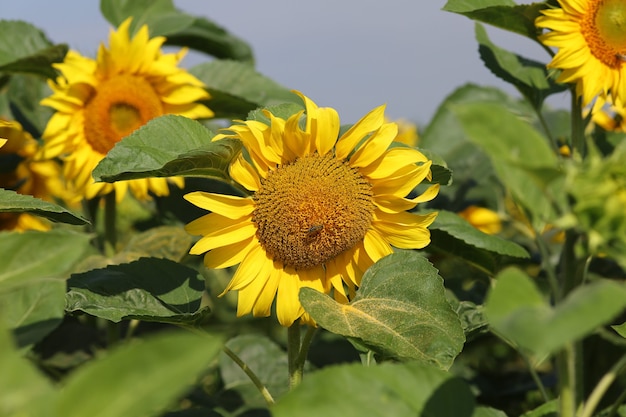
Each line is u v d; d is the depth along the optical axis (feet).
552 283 5.08
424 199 5.87
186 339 4.54
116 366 4.52
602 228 4.89
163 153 5.80
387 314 5.67
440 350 5.57
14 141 7.35
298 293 5.83
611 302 4.72
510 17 6.61
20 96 7.62
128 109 7.11
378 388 5.04
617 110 7.20
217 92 7.22
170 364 4.53
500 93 8.21
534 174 4.91
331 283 5.90
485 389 7.18
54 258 4.91
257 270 5.82
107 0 7.96
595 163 4.93
